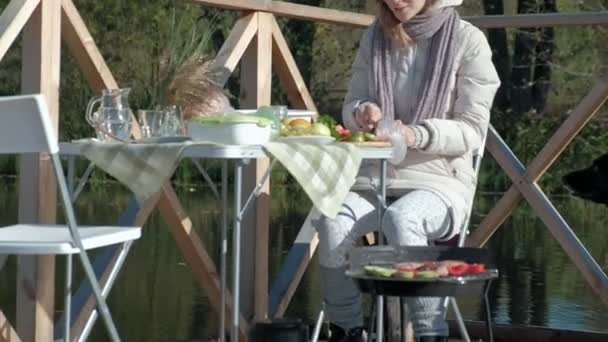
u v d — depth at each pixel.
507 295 8.35
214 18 4.89
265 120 3.54
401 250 3.56
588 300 8.12
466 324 5.06
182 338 6.45
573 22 5.03
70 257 3.54
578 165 16.27
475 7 20.62
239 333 4.61
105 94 3.70
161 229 11.70
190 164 13.61
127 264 9.39
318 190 3.53
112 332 3.25
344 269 3.99
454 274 3.26
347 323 4.04
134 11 15.39
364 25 5.47
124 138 3.69
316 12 5.07
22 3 3.77
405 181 4.12
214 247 9.37
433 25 4.20
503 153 5.25
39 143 3.00
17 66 15.70
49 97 3.87
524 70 19.44
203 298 7.88
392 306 4.23
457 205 4.04
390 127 3.99
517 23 5.16
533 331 4.92
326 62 19.42
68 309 3.54
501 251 11.06
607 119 16.41
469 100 4.17
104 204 11.75
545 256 10.67
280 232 10.96
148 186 3.44
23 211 3.93
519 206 14.72
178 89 3.90
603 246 11.34
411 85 4.25
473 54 4.21
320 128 3.84
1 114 3.01
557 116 19.06
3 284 7.95
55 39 3.90
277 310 4.87
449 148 4.08
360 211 4.04
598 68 19.23
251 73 4.81
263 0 4.72
